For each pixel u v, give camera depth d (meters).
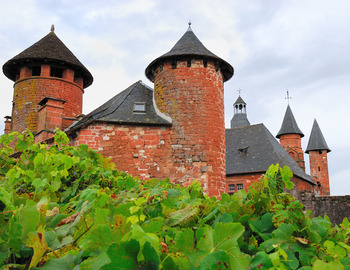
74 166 3.86
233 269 1.30
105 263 1.07
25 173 3.03
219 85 19.59
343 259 1.65
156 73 20.08
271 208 2.05
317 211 22.83
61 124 22.09
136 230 1.13
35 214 1.55
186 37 20.84
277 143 44.84
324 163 68.38
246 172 38.66
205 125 18.41
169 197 2.29
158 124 18.30
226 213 1.96
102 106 23.00
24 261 1.57
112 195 2.53
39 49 28.83
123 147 18.00
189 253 1.39
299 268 1.56
